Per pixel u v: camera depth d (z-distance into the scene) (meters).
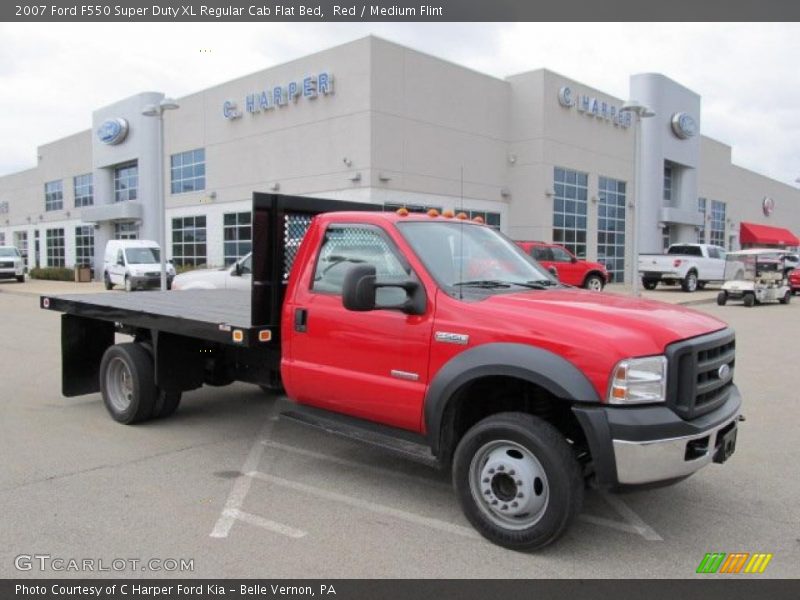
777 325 16.53
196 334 5.83
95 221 40.78
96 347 7.52
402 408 4.55
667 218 37.78
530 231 29.86
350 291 4.21
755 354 11.85
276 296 5.51
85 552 3.96
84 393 7.48
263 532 4.28
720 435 4.15
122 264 27.31
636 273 19.16
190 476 5.31
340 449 6.09
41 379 9.20
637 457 3.69
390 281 4.70
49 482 5.13
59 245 47.66
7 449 5.98
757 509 4.75
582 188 32.38
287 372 5.29
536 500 3.98
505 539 4.06
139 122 36.97
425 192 26.30
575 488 3.88
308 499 4.86
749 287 22.02
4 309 19.47
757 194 54.19
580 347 3.84
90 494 4.88
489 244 5.33
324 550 4.04
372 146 24.28
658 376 3.80
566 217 31.28
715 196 47.16
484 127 28.91
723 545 4.18
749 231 50.47
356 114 24.62
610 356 3.76
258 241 5.36
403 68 25.30
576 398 3.78
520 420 4.02
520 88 29.88
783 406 7.89
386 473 5.45
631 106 18.69
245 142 29.61
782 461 5.82
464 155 28.00
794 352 12.06
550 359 3.89
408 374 4.51
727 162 48.56
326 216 5.26
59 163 46.78
